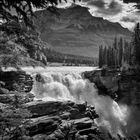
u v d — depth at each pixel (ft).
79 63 437.99
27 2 15.19
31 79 117.08
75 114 91.04
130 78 160.97
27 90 109.09
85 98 153.79
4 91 32.81
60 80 149.38
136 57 180.75
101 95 164.76
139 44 183.01
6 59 21.99
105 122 137.18
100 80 165.07
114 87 164.45
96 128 93.09
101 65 262.47
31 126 66.23
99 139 92.32
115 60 225.76
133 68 164.66
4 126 27.63
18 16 16.99
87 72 173.17
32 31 19.89
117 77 164.76
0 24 19.01
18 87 37.99
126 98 160.97
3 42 20.83
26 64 22.98
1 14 16.83
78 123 86.17
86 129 87.71
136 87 156.46
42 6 15.65
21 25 19.47
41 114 80.59
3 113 28.63
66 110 89.30
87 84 162.09
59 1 15.38
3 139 26.76
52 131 74.43
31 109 79.30
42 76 135.13
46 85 133.59
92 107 108.58
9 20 17.88
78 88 156.66
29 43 20.81
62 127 78.07
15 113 30.78
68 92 146.82
